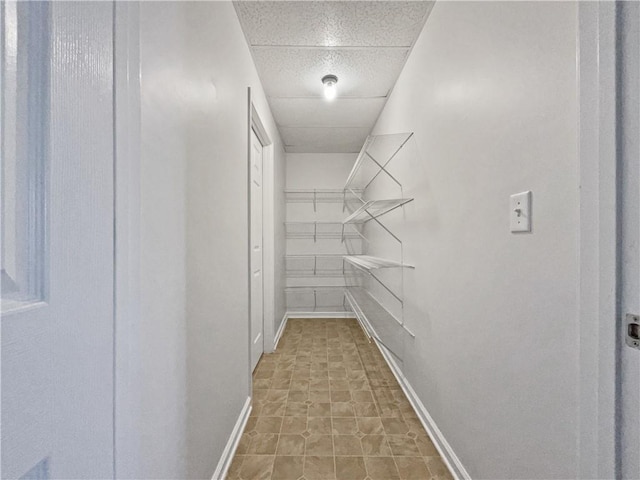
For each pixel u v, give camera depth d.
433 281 1.47
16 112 0.35
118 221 0.52
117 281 0.52
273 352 2.71
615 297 0.55
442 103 1.38
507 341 0.91
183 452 0.91
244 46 1.73
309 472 1.28
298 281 3.96
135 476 0.60
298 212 3.98
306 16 1.61
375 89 2.39
